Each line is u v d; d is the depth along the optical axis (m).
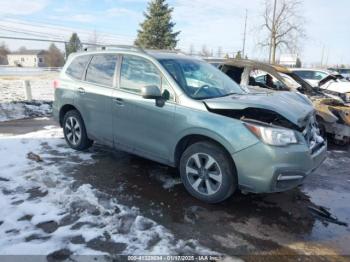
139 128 4.36
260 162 3.40
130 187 4.20
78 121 5.38
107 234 3.11
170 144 4.05
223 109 3.69
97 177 4.46
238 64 7.87
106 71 4.88
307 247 3.08
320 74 14.83
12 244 2.89
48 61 67.00
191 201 3.88
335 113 6.83
